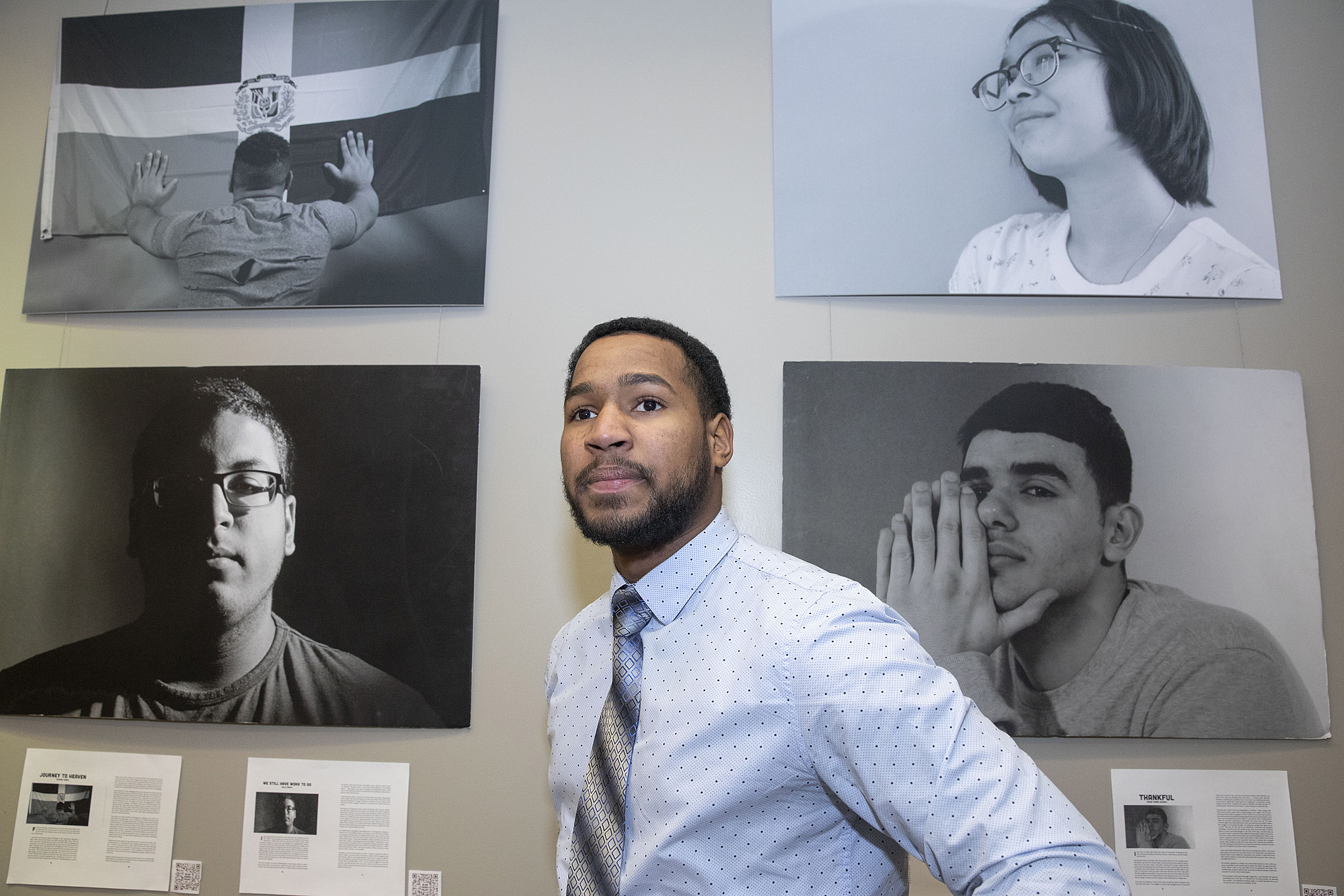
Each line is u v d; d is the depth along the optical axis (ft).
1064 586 4.74
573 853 2.82
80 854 4.80
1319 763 4.63
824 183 5.22
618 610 3.03
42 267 5.41
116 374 5.24
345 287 5.26
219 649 4.91
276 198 5.40
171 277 5.35
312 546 4.99
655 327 3.37
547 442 5.07
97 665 4.93
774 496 4.95
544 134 5.45
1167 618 4.69
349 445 5.09
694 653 2.83
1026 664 4.66
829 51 5.37
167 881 4.74
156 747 4.90
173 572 5.01
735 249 5.24
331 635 4.89
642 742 2.81
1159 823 4.57
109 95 5.59
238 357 5.30
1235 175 5.15
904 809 2.33
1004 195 5.16
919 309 5.14
